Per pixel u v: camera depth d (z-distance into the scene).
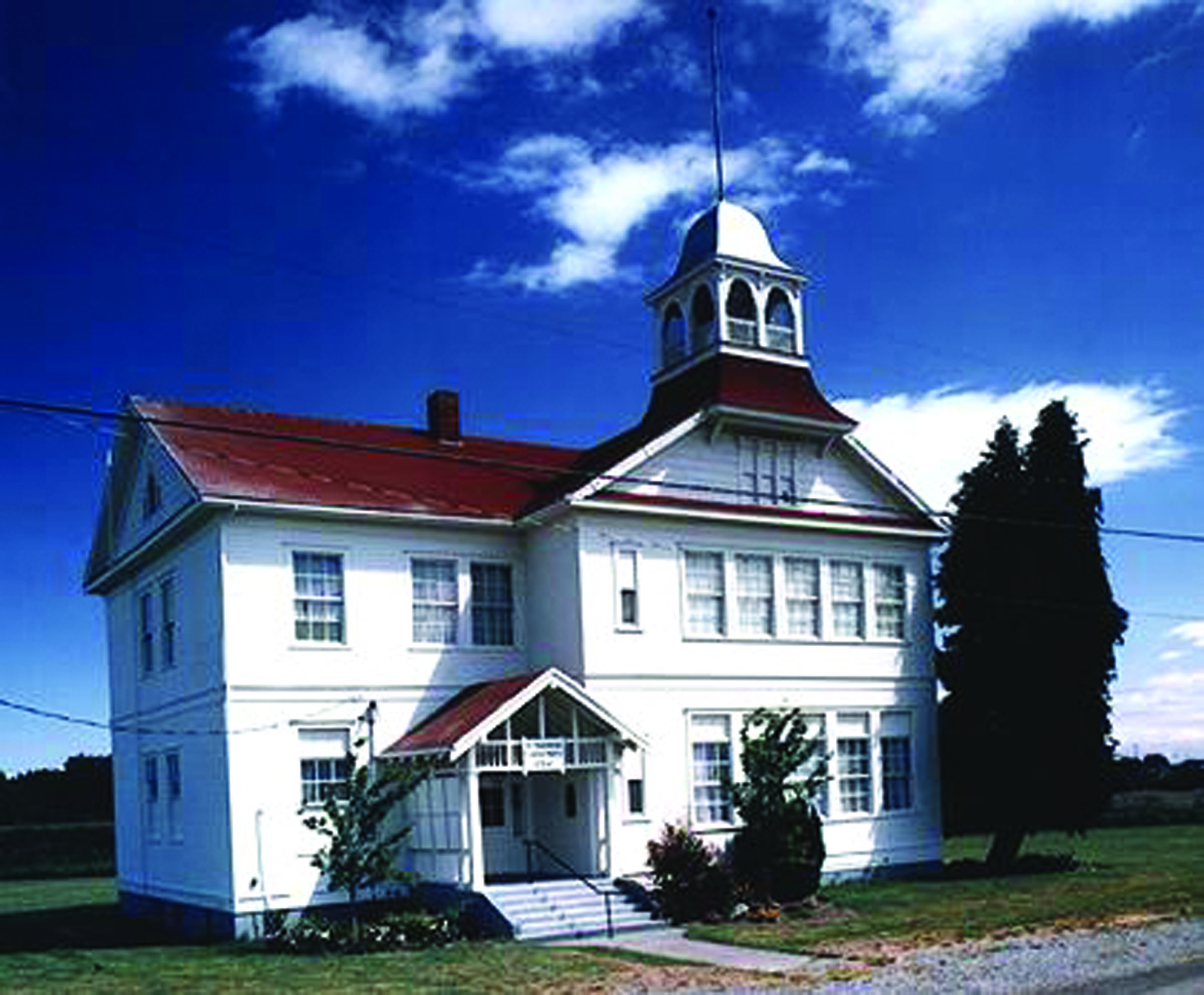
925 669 35.25
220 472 28.27
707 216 34.81
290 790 27.41
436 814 27.38
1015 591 34.38
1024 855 37.53
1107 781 34.41
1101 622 34.72
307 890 27.20
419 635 29.78
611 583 30.27
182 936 28.09
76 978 21.45
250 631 27.41
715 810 31.08
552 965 20.98
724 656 31.70
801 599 33.44
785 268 34.31
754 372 33.38
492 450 35.16
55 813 64.75
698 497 31.88
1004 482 35.12
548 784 30.00
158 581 31.22
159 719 31.02
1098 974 17.73
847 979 18.39
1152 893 27.41
